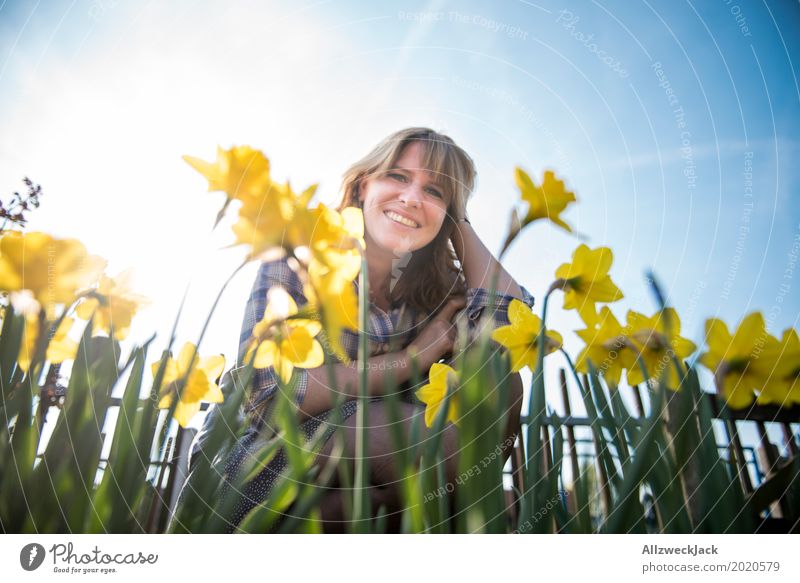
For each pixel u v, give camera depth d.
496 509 0.34
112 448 0.40
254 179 0.57
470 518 0.34
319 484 0.43
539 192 0.69
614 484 0.43
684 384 0.36
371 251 1.19
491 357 0.38
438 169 1.24
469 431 0.35
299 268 0.62
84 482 0.38
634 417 0.45
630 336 0.47
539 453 0.41
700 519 0.34
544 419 0.45
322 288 0.63
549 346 0.52
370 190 1.24
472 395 0.35
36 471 0.38
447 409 0.40
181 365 0.50
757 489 0.36
